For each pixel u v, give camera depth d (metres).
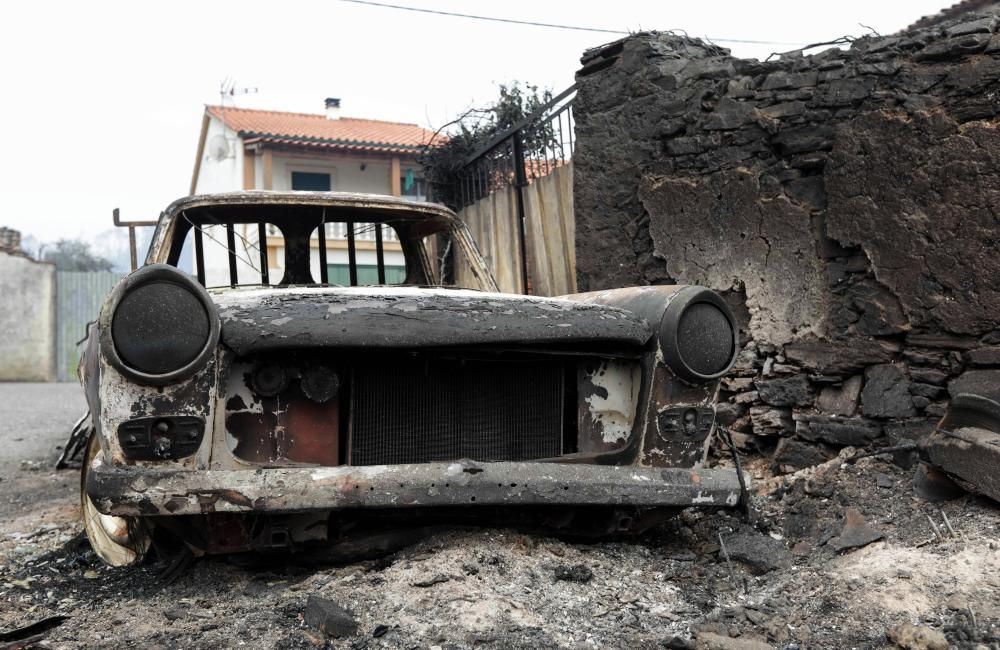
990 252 3.72
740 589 2.87
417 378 2.88
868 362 4.18
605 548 3.16
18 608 2.86
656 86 5.13
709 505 3.10
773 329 4.56
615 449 3.15
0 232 20.89
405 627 2.40
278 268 3.98
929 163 3.91
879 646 2.35
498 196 7.29
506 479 2.74
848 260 4.27
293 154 19.64
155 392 2.54
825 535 3.34
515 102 7.56
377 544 2.92
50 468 6.21
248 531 2.72
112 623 2.58
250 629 2.44
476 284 4.04
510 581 2.70
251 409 2.70
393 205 3.96
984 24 3.89
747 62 4.85
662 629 2.49
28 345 20.45
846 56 4.36
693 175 4.94
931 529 3.20
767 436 4.70
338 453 2.80
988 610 2.47
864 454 4.10
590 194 5.50
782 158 4.56
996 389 3.67
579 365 3.12
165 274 2.53
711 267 4.84
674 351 3.04
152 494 2.49
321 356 2.75
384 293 2.84
